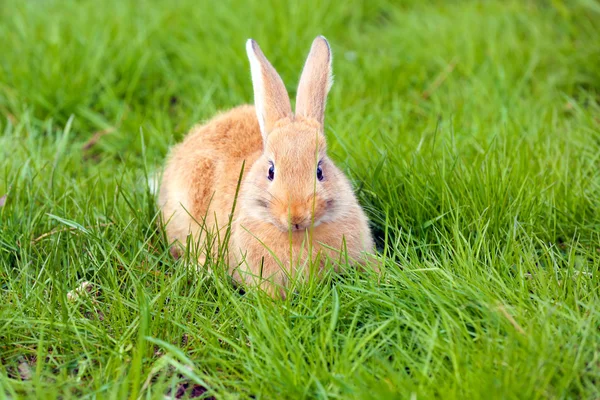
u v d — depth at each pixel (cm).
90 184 753
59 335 541
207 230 654
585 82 945
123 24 1046
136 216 671
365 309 551
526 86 929
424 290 531
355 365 482
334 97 901
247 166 659
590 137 782
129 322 564
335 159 752
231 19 1066
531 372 462
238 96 918
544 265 619
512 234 620
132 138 873
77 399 483
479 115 860
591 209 680
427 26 1080
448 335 495
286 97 656
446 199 664
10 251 648
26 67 952
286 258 602
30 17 1080
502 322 500
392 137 795
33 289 582
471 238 635
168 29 1051
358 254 614
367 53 1027
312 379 475
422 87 959
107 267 618
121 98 956
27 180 734
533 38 1023
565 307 516
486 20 1062
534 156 743
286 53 986
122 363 518
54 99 923
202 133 729
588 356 488
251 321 539
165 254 646
